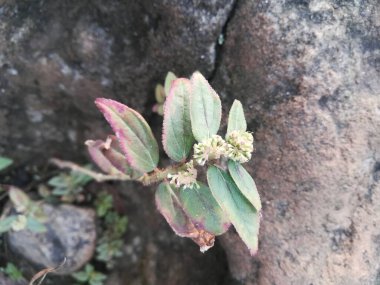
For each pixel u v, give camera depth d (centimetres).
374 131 11
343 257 11
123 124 9
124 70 13
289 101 11
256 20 11
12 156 15
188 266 14
